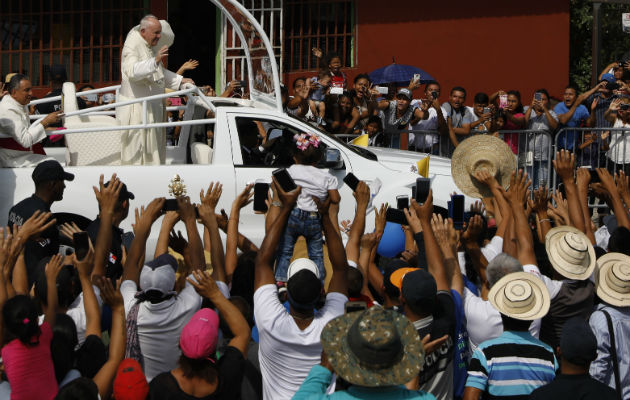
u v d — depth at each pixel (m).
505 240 6.72
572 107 13.30
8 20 16.81
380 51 16.48
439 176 10.33
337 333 4.09
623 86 13.73
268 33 16.28
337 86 12.59
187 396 4.65
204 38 18.47
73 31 16.80
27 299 4.75
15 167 9.57
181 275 5.89
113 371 5.05
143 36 10.23
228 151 9.85
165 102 10.44
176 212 6.75
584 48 20.31
